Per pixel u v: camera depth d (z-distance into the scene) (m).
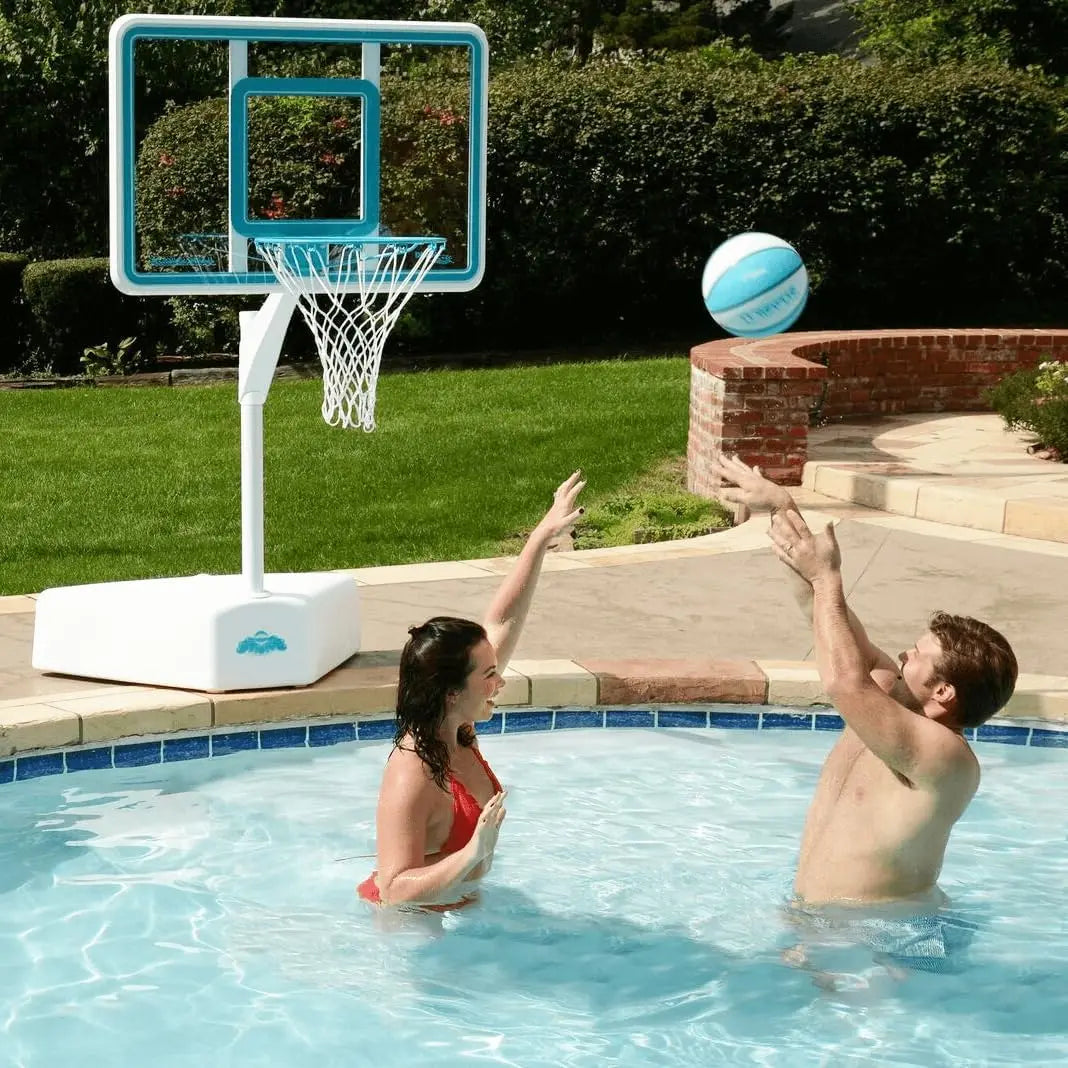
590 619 8.05
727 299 7.89
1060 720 6.89
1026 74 20.66
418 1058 4.17
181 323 19.27
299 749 6.73
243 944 4.83
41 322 19.16
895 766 4.48
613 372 16.98
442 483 11.94
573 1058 4.17
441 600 8.34
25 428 14.36
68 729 6.37
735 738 6.93
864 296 20.50
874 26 27.97
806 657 7.45
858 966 4.66
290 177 8.45
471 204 7.61
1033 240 20.83
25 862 5.47
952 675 4.51
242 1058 4.18
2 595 8.72
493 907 5.08
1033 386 12.60
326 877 5.34
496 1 26.78
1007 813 6.02
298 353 19.30
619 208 19.23
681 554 9.42
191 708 6.56
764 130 19.25
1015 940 4.83
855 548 9.59
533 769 6.46
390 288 7.43
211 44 21.09
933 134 19.42
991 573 9.04
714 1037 4.26
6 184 22.14
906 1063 4.13
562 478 12.04
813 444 12.69
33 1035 4.31
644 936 4.86
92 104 21.73
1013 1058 4.16
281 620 6.73
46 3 21.56
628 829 5.79
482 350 20.03
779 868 5.41
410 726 4.68
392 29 7.25
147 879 5.33
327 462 12.70
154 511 11.10
